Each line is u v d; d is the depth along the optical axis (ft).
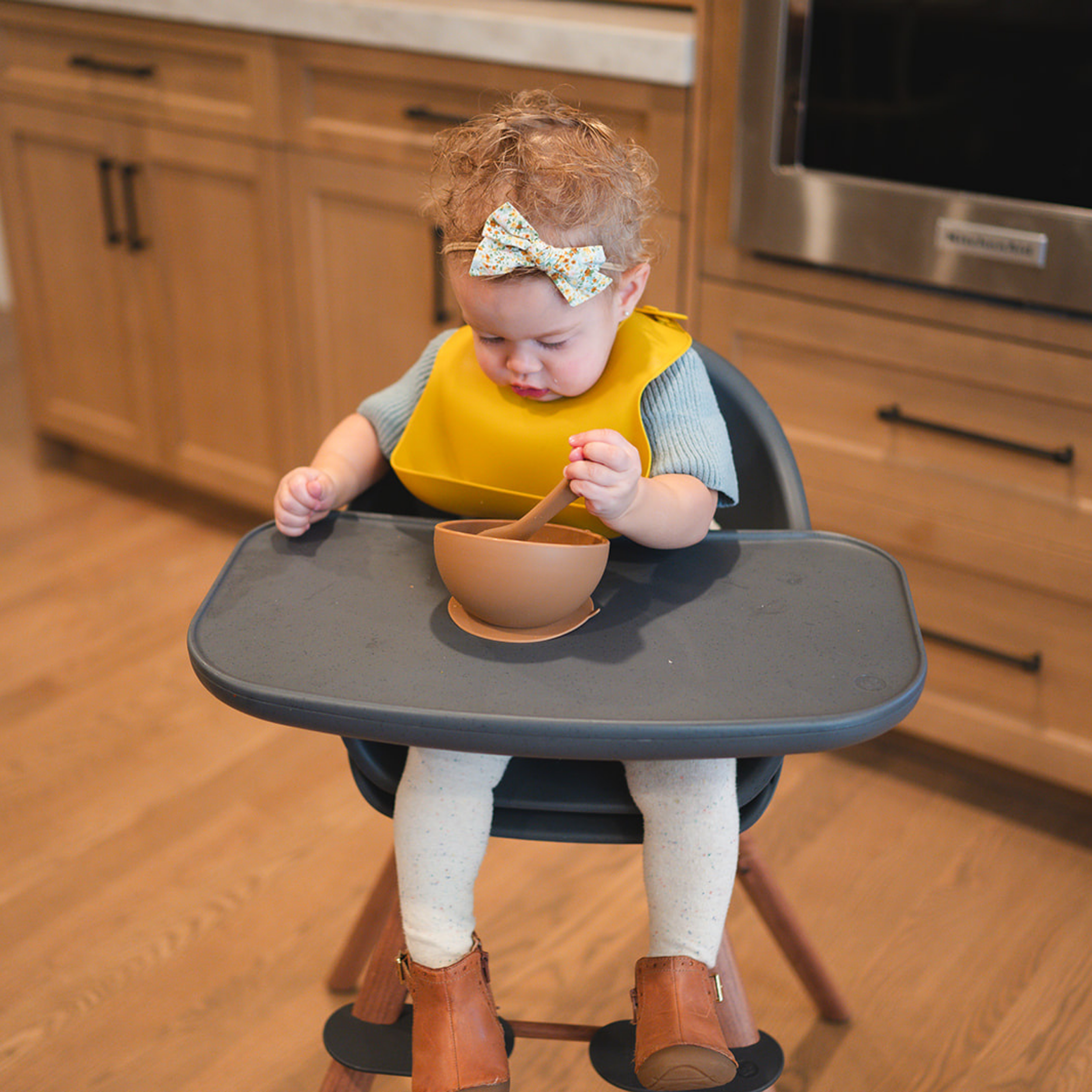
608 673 2.65
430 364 3.61
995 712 5.54
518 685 2.61
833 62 4.89
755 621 2.86
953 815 5.65
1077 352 4.77
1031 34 4.46
